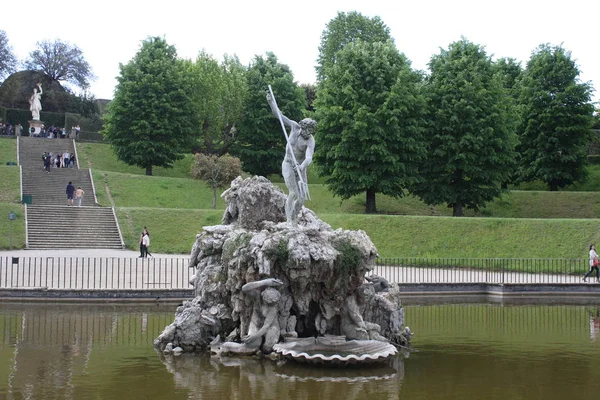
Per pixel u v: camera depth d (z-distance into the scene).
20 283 26.92
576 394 12.53
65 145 75.00
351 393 12.40
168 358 15.15
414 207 61.78
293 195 16.86
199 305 16.66
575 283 29.53
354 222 44.69
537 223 42.34
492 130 53.22
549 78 65.12
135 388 12.58
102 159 73.69
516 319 22.47
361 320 15.92
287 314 15.70
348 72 53.59
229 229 17.81
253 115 70.94
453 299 28.38
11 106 97.31
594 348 17.00
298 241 15.20
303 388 12.70
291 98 71.88
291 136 17.22
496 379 13.62
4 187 55.22
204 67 74.75
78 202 53.38
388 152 52.09
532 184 72.62
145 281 28.55
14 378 13.26
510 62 75.81
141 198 57.56
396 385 13.02
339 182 54.47
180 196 59.56
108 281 28.38
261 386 12.80
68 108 100.38
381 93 52.75
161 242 44.19
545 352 16.44
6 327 19.06
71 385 12.76
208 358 15.16
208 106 72.56
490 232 42.25
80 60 103.38
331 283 15.58
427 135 55.91
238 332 16.03
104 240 44.25
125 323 20.00
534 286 29.42
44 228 44.75
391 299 17.56
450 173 54.94
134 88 67.69
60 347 16.34
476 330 19.89
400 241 42.28
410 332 18.11
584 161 64.94
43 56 101.00
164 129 67.81
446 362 15.20
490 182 55.53
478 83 54.59
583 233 40.50
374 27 84.62
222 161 57.72
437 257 40.00
